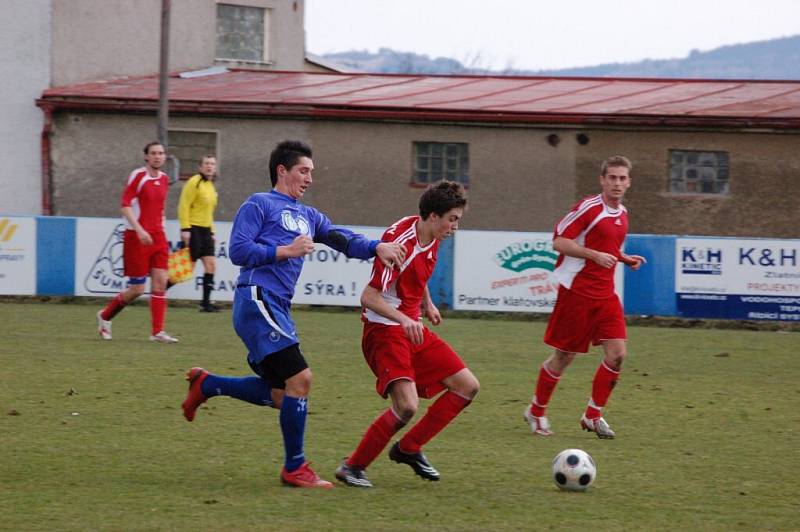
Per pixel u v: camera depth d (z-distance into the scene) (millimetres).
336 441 18828
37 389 23172
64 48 57375
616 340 19688
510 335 34906
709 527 13812
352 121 53656
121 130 55000
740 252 38875
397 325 15680
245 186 54469
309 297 40906
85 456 17219
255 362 15680
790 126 49906
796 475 16859
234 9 66562
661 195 51688
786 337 35969
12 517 13648
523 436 19750
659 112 51438
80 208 55375
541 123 52094
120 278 41312
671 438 19703
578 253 19703
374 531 13289
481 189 53125
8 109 56000
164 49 50844
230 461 17109
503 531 13430
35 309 39156
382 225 53969
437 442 19141
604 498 15266
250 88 58094
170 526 13344
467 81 61781
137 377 24859
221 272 41375
